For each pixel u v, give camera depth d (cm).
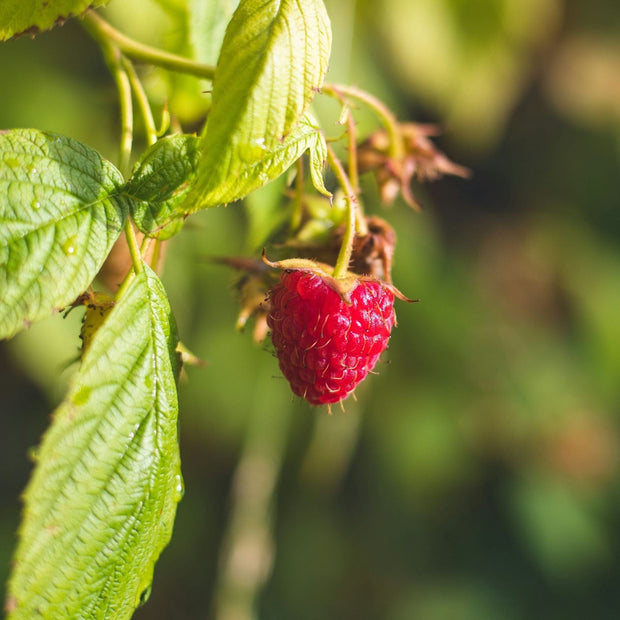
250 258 32
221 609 46
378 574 71
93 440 28
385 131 34
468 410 66
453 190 74
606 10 76
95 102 47
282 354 30
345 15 46
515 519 71
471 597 70
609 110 76
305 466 56
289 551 70
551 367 72
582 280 74
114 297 29
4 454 62
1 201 27
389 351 63
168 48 35
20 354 47
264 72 28
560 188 77
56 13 29
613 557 72
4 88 45
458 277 68
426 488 66
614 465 73
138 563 28
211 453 62
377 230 32
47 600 27
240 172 28
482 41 52
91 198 28
